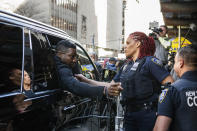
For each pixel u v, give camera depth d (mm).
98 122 2281
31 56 1855
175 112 1353
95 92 1944
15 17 1823
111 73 3656
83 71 3033
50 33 2299
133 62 2209
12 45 1656
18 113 1492
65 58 2182
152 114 1951
